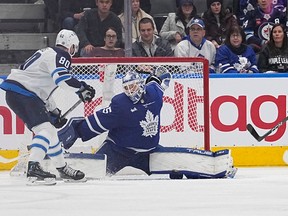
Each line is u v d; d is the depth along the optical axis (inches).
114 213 320.5
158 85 531.5
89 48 700.0
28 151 569.3
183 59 611.2
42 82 483.5
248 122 671.1
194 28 694.5
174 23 745.6
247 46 697.6
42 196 399.5
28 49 796.6
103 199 380.5
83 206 348.5
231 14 737.6
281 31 696.4
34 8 826.8
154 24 714.8
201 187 446.6
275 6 754.2
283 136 672.4
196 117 639.1
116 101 518.3
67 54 482.9
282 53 701.3
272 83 673.0
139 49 693.9
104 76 600.4
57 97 610.2
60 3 760.3
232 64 693.3
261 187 445.4
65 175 492.1
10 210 335.0
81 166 523.2
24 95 481.1
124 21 673.6
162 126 644.1
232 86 670.5
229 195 397.4
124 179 528.4
